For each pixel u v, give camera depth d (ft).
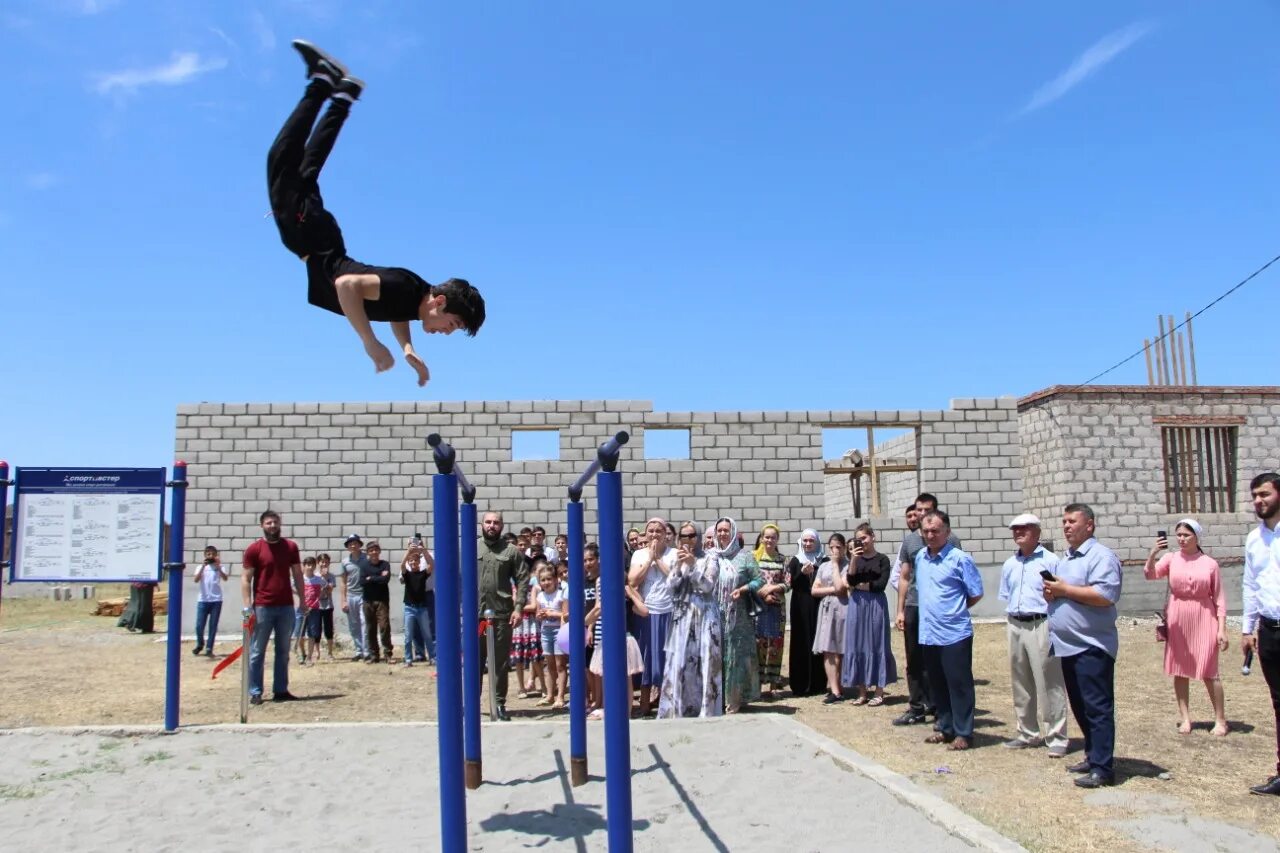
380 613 52.13
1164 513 66.49
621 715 13.88
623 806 13.80
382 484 64.39
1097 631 23.07
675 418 65.87
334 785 23.72
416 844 19.38
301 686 42.78
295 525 64.03
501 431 65.10
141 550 28.86
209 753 26.81
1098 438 66.64
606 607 13.96
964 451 67.15
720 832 19.70
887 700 36.81
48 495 28.58
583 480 17.44
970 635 27.30
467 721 23.45
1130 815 20.35
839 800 21.75
